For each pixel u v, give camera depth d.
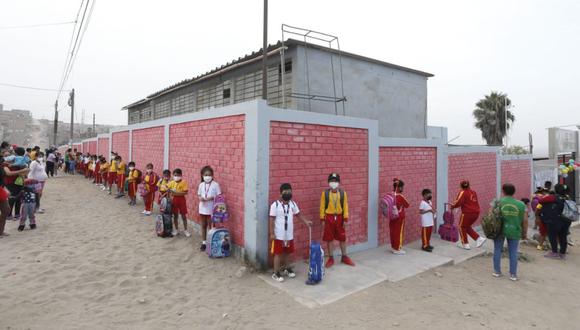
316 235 6.58
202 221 6.79
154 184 9.71
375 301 4.88
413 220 8.93
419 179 9.14
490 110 37.84
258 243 5.73
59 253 6.29
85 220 8.95
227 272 5.69
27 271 5.40
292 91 9.66
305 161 6.40
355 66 11.09
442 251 7.75
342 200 6.24
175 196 7.59
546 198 8.57
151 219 9.24
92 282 5.12
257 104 5.72
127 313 4.27
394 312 4.59
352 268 6.11
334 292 5.04
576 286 6.27
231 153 6.54
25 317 4.04
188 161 8.47
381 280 5.59
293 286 5.21
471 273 6.55
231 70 11.95
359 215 7.45
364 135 7.56
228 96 12.33
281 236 5.43
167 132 9.84
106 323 4.01
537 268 7.30
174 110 16.31
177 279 5.39
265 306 4.58
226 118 6.71
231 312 4.39
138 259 6.15
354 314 4.45
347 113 10.80
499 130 37.66
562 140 18.66
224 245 6.28
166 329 3.93
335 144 6.93
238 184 6.30
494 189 12.44
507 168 13.40
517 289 5.87
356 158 7.37
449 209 9.89
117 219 9.17
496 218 6.29
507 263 7.39
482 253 7.86
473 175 11.30
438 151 9.69
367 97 11.44
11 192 8.28
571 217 8.15
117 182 12.89
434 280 5.95
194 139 8.13
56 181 17.31
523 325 4.52
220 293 4.95
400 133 12.58
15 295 4.59
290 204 5.61
